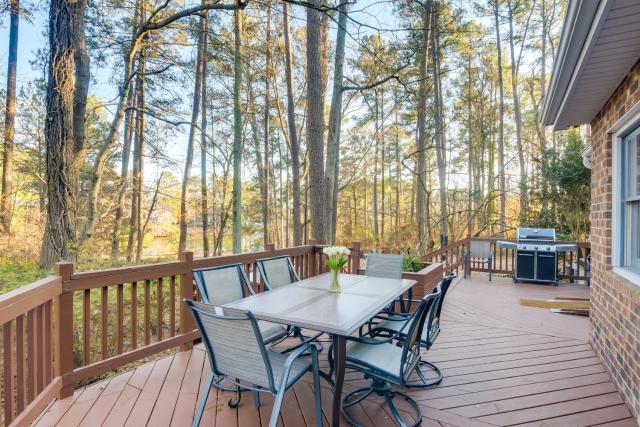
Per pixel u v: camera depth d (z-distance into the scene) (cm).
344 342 212
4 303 185
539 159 1160
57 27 541
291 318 224
